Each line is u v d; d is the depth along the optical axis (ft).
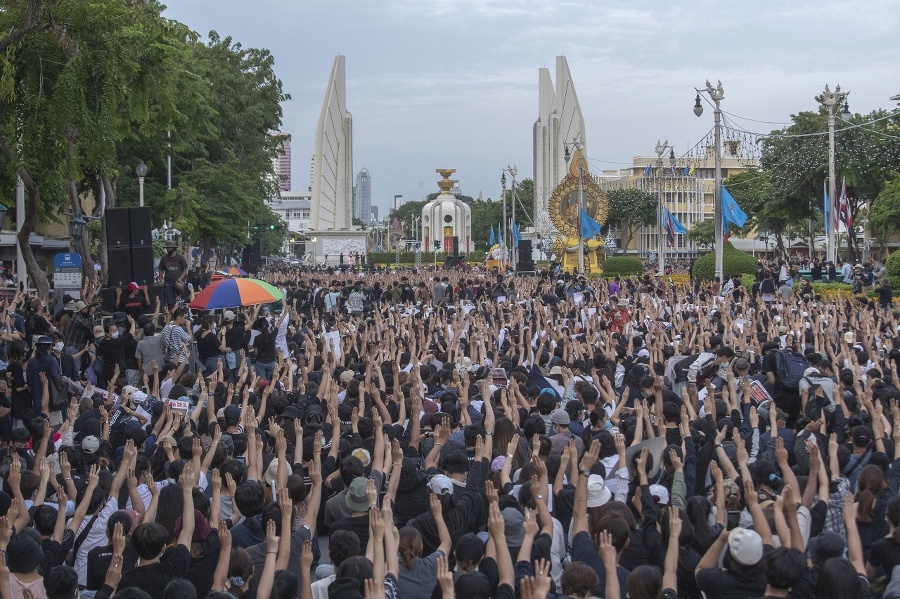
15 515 28.94
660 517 29.43
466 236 554.05
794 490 30.12
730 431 42.52
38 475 34.91
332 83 436.35
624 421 41.65
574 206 270.05
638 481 34.40
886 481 31.96
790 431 44.14
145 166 132.05
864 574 26.25
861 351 66.59
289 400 49.62
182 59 116.88
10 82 72.59
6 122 77.05
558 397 52.24
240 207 184.03
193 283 141.90
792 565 23.20
